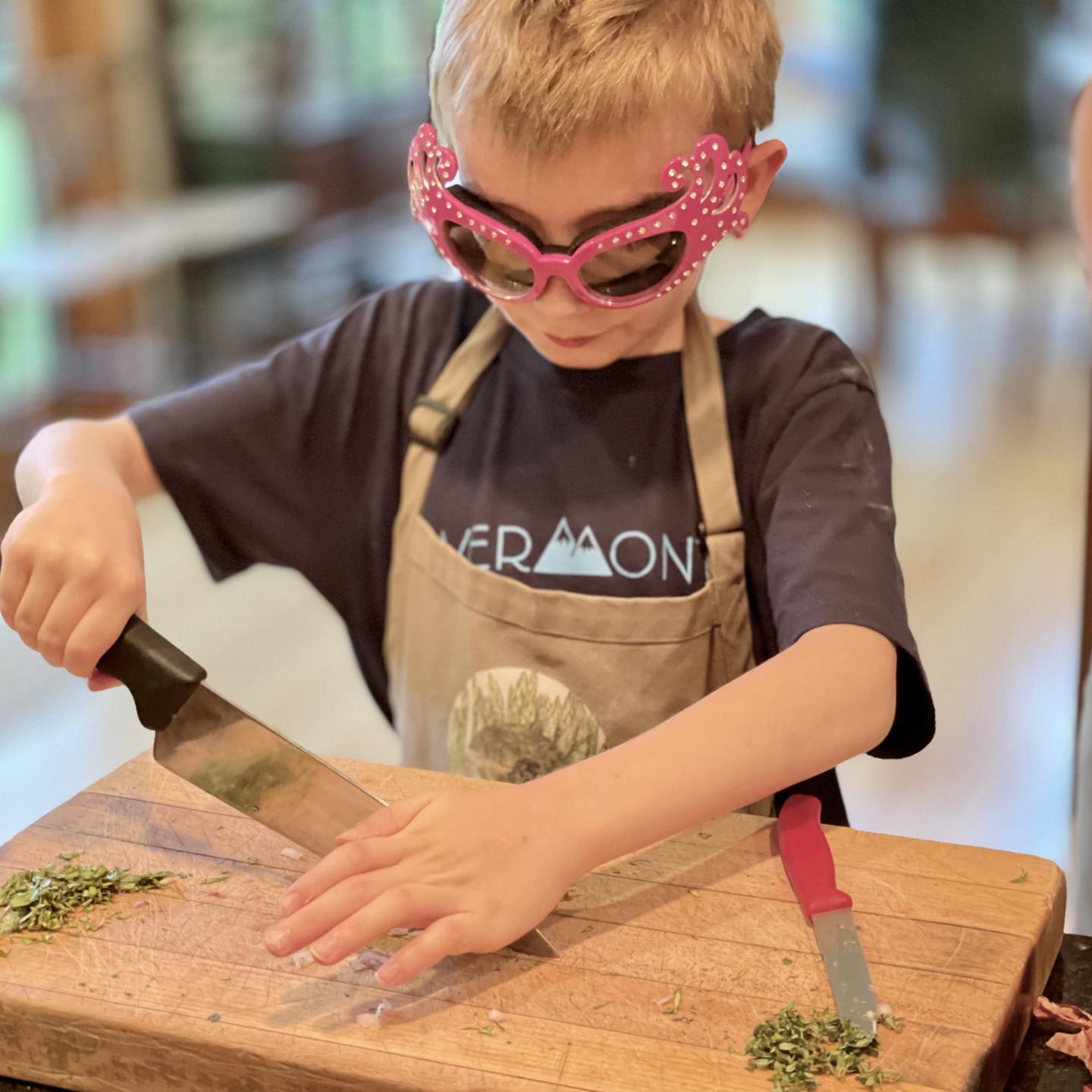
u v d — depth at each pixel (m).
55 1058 0.64
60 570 0.74
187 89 3.28
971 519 2.77
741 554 0.87
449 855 0.65
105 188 3.17
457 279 0.99
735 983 0.64
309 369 0.97
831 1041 0.60
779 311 3.97
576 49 0.71
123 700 2.16
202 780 0.71
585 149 0.72
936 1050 0.59
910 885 0.70
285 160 3.36
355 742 2.04
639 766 0.69
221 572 0.98
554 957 0.66
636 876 0.72
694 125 0.75
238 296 3.37
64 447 0.88
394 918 0.62
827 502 0.80
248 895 0.71
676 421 0.90
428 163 0.78
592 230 0.75
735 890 0.71
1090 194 0.95
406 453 0.96
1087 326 3.54
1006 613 2.39
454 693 0.91
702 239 0.76
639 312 0.81
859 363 0.89
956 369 3.59
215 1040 0.61
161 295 3.30
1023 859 0.72
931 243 3.42
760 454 0.87
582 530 0.89
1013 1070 0.65
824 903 0.68
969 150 3.15
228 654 2.31
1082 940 0.74
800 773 0.71
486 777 0.90
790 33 3.58
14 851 0.74
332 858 0.65
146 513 2.87
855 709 0.71
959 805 1.86
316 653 2.32
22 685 2.21
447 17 0.77
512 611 0.89
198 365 3.25
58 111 3.02
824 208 3.47
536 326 0.81
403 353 0.97
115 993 0.64
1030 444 3.13
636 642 0.87
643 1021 0.62
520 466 0.92
